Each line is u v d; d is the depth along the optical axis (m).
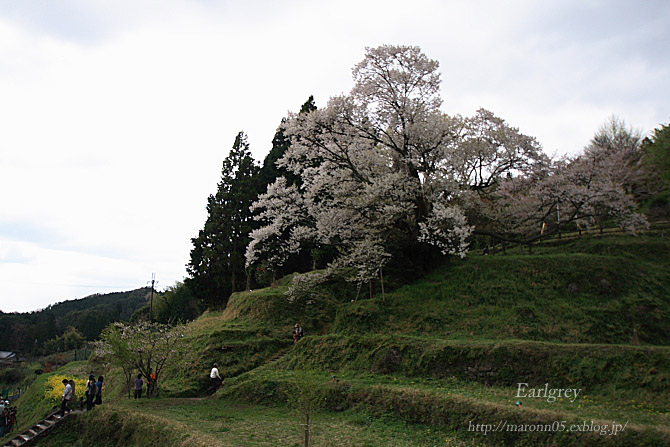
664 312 20.73
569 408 13.96
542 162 27.41
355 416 16.45
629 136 44.41
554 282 23.72
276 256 32.25
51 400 25.94
